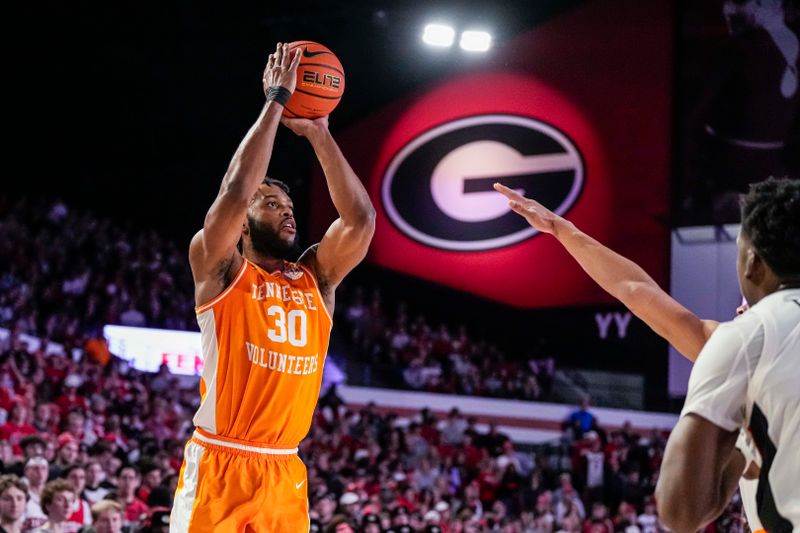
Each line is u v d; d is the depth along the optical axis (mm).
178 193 21797
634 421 16594
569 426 14695
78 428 9570
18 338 13508
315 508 8391
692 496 1873
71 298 16625
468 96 19812
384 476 11305
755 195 2076
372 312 18406
